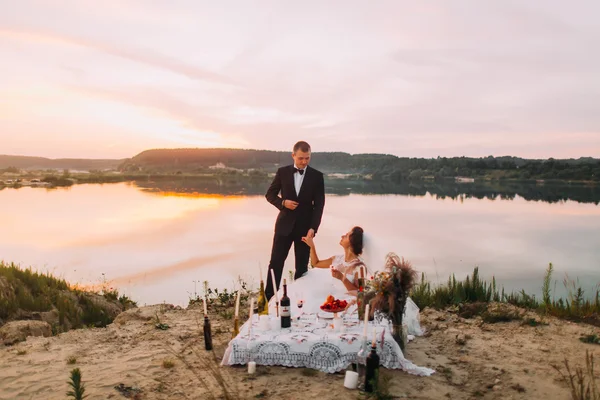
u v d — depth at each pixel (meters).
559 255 27.66
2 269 11.76
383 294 5.36
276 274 7.59
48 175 140.12
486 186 136.38
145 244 28.58
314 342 5.09
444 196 90.25
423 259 25.50
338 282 6.62
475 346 6.09
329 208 59.66
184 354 5.78
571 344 6.18
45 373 5.17
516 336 6.54
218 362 5.43
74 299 11.66
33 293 11.17
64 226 37.94
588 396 4.25
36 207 55.66
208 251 25.94
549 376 5.07
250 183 130.75
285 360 5.16
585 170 166.12
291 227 7.39
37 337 6.80
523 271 22.16
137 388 4.71
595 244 32.47
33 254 24.84
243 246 27.86
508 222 47.50
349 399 4.41
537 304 8.76
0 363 5.53
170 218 44.12
